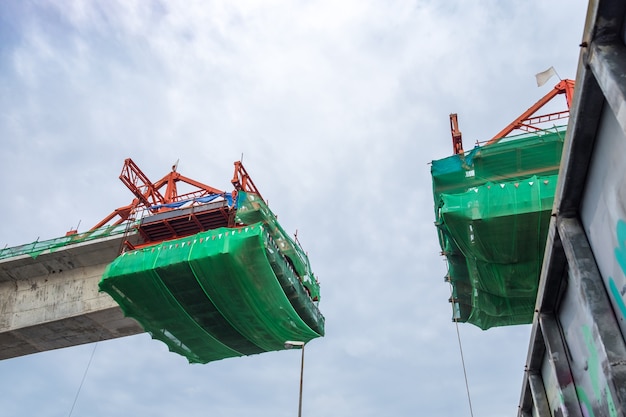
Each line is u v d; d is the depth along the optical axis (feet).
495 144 93.71
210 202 135.64
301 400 90.12
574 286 26.99
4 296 141.38
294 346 97.66
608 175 21.66
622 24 19.15
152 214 142.92
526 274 92.48
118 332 140.87
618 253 21.80
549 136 90.84
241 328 123.44
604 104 20.86
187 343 132.26
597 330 23.04
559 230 25.95
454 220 87.20
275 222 127.34
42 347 145.38
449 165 96.53
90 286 135.95
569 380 29.25
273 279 111.14
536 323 32.48
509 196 84.69
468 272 102.58
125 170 151.53
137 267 112.78
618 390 21.68
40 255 137.28
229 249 106.11
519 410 43.21
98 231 139.23
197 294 115.44
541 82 99.45
